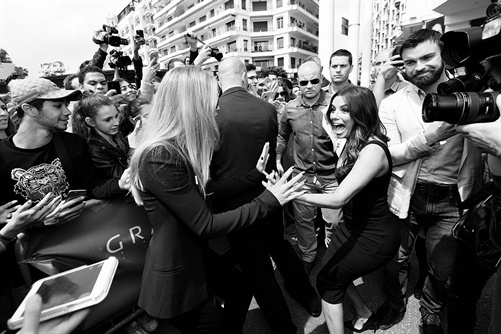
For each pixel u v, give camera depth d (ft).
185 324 4.18
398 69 7.09
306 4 135.33
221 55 9.45
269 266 5.79
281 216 6.20
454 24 30.25
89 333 5.30
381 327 5.98
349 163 4.91
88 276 3.29
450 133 4.49
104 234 5.44
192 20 145.07
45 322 2.63
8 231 4.32
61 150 5.29
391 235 4.86
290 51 119.65
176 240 3.72
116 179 5.68
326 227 8.60
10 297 5.00
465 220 4.28
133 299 5.74
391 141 6.08
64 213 4.81
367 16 26.35
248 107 5.40
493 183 4.14
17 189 4.92
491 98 2.99
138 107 8.83
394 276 5.91
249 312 6.81
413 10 35.78
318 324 6.29
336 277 5.07
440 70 5.09
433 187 5.54
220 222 3.71
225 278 5.55
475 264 4.39
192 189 3.63
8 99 11.66
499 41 3.07
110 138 7.00
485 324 5.95
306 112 8.16
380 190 4.73
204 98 3.67
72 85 10.37
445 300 5.60
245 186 5.39
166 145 3.46
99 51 12.42
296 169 8.75
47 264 4.86
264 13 123.24
